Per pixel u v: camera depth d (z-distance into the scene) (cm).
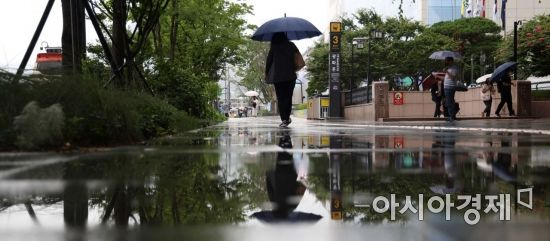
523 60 3231
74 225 182
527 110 2108
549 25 3130
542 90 2522
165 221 186
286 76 1050
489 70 4912
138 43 1030
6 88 498
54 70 569
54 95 529
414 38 4600
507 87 1936
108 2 1193
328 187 263
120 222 186
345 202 221
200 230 172
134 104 680
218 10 2370
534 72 3234
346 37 4741
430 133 821
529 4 7056
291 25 1018
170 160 405
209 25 2270
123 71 970
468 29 4909
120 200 230
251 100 7631
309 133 866
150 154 461
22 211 208
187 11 1867
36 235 168
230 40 2478
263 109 8531
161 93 1381
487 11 6350
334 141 633
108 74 955
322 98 3791
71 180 292
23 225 183
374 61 4512
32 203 224
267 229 172
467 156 417
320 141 637
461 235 165
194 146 560
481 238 162
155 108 838
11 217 196
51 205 220
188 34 2314
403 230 171
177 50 2320
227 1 2520
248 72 6319
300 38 1138
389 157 415
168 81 1427
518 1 7069
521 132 821
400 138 685
